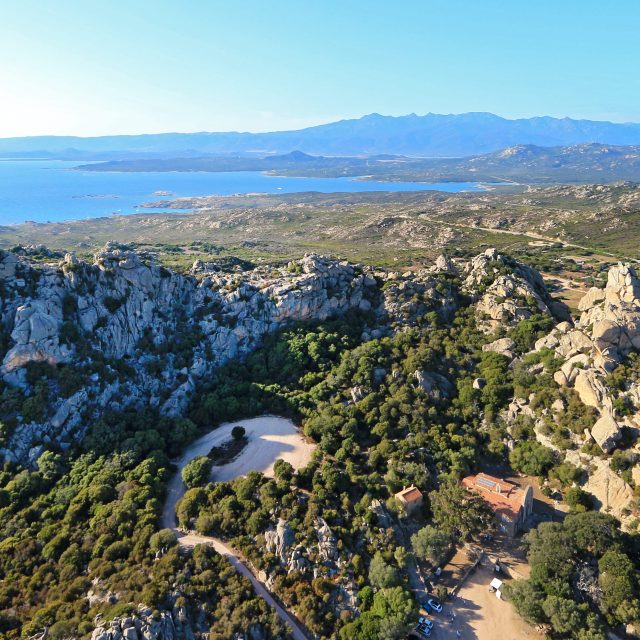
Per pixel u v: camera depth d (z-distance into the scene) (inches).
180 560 3410.4
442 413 4968.0
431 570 3622.0
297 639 3068.4
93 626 2861.7
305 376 5615.2
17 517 3860.7
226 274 7155.5
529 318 5807.1
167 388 5423.2
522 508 3900.1
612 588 3206.2
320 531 3654.0
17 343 4694.9
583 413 4377.5
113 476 4222.4
